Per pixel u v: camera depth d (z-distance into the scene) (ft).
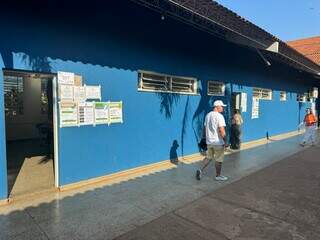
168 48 29.60
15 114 42.52
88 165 23.12
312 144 46.21
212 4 23.34
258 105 49.03
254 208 19.45
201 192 22.15
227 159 34.17
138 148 27.22
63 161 21.61
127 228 16.15
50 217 17.20
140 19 26.05
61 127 21.33
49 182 22.59
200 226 16.71
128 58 25.63
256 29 30.01
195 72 33.68
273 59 42.80
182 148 32.65
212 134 25.05
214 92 38.09
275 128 56.08
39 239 14.76
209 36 31.32
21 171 25.43
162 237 15.35
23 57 19.06
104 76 23.80
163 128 29.99
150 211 18.44
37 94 44.29
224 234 15.89
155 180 24.84
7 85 41.55
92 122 23.18
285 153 38.78
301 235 15.98
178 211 18.58
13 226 16.03
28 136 43.70
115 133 24.98
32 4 19.26
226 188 23.29
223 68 38.73
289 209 19.42
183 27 28.53
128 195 21.07
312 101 75.51
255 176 27.04
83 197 20.44
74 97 21.90
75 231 15.65
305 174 28.12
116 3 22.71
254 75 47.01
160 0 21.11
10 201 19.12
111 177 24.80
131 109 26.27
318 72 56.59
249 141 46.78
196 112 34.42
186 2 21.71
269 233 16.12
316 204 20.38
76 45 21.79
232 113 41.42
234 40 31.30
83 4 21.91
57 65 20.80
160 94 29.40
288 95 61.57
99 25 23.15
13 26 18.53
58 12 20.59
